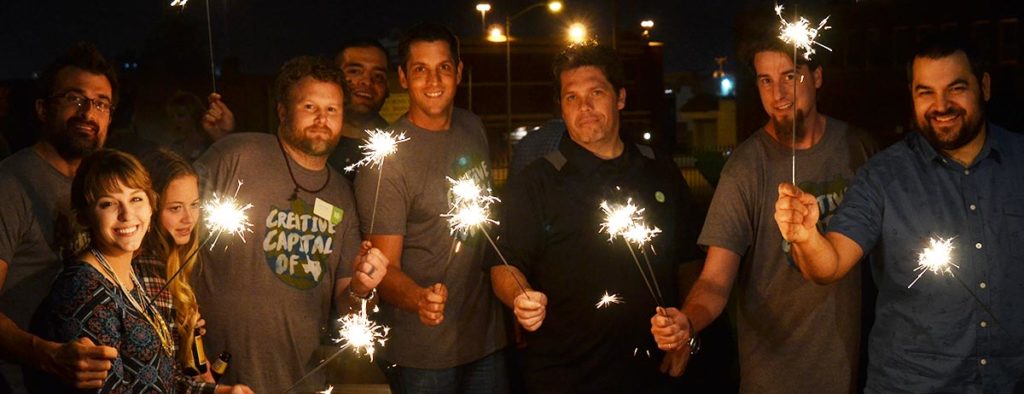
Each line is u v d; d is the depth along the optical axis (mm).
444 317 4965
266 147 4535
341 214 4676
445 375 4992
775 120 4625
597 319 4578
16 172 4270
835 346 4590
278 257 4469
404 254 4980
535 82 31625
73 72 4406
